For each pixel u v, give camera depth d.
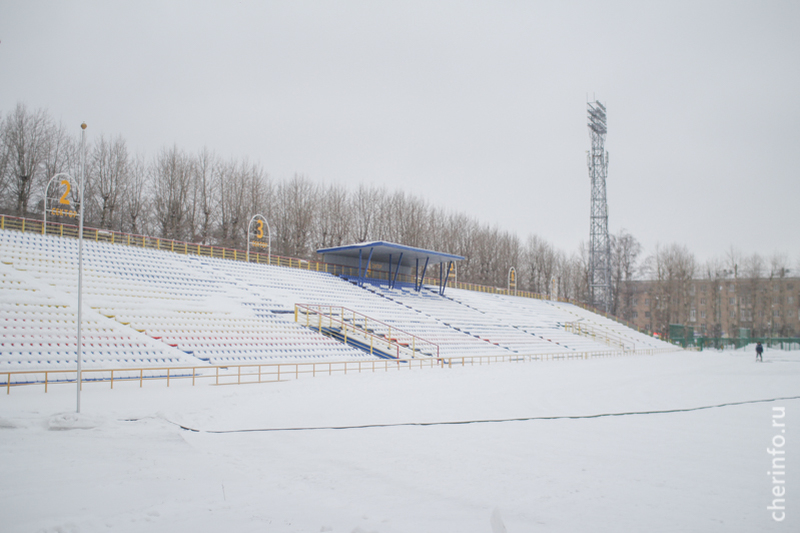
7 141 47.72
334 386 21.12
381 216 75.31
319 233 70.19
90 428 12.39
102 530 6.54
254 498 7.93
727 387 23.80
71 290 27.00
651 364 39.06
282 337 30.38
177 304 30.02
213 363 25.02
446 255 50.47
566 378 26.58
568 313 70.25
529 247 102.94
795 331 90.12
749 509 7.44
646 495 8.12
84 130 14.59
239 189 62.72
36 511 7.16
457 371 29.00
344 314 38.41
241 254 51.59
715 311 92.62
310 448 11.17
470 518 7.10
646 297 107.19
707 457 10.59
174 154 58.34
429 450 11.07
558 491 8.34
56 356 21.31
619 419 14.95
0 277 25.72
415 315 44.16
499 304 61.47
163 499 7.80
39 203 49.12
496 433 12.84
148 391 18.52
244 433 12.51
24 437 11.42
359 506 7.60
